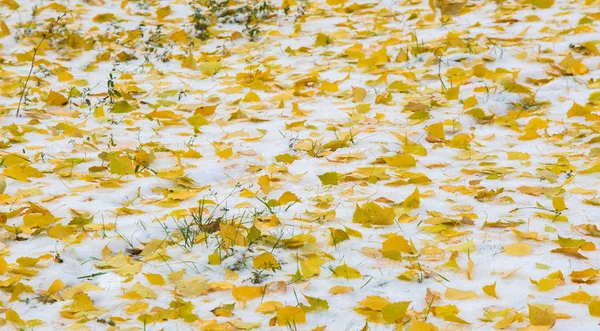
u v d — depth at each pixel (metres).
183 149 7.30
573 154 6.79
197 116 7.95
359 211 5.54
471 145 7.20
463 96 8.48
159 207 5.94
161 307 4.44
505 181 6.28
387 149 7.05
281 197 5.87
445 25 11.07
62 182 6.42
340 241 5.22
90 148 7.27
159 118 8.20
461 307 4.38
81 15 12.44
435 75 9.11
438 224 5.48
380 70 9.41
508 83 8.54
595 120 7.58
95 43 11.12
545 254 4.99
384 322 4.23
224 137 7.52
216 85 9.37
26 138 7.55
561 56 9.45
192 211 5.73
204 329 4.14
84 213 5.79
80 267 5.00
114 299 4.57
